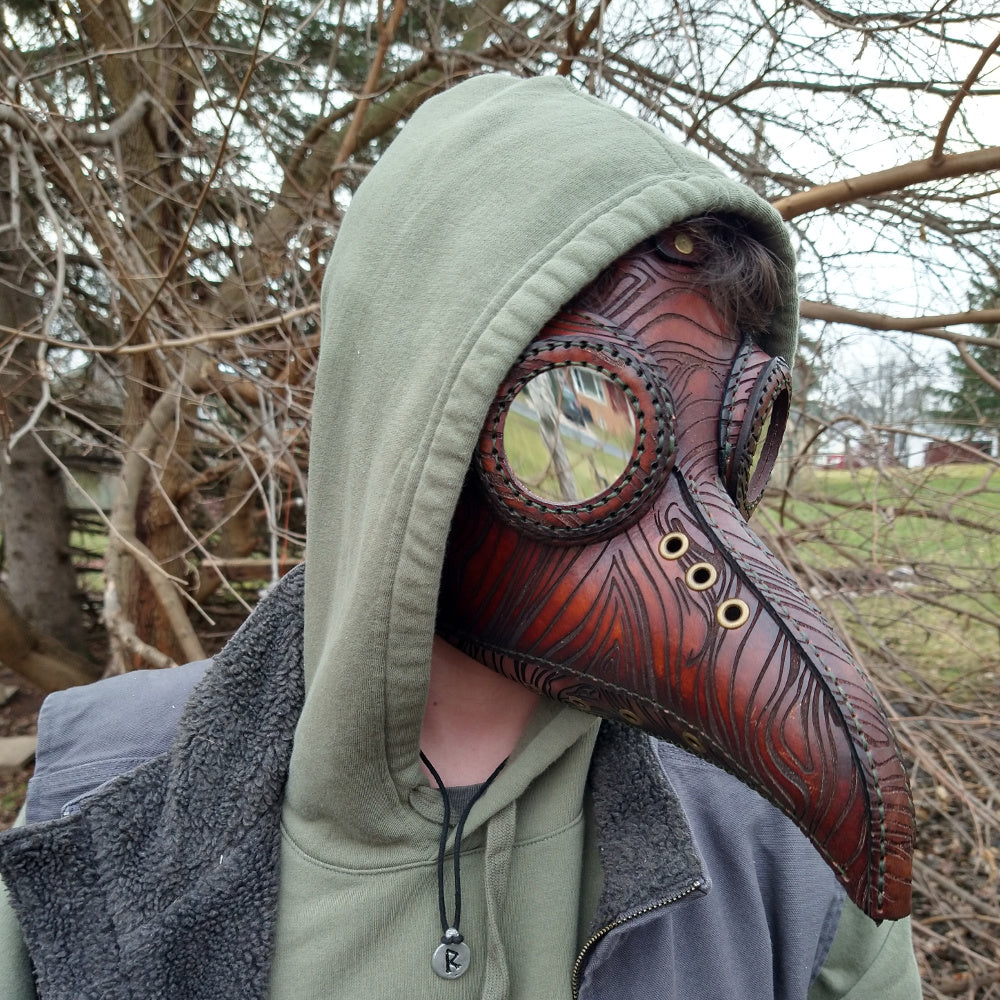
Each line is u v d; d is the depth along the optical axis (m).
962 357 2.32
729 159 2.42
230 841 0.60
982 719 2.13
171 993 0.56
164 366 2.42
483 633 0.57
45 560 4.14
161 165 2.69
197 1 2.22
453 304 0.53
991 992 2.03
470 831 0.60
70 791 0.66
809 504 2.56
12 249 2.36
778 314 0.61
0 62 2.59
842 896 0.76
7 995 0.59
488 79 0.67
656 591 0.50
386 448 0.54
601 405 0.51
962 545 2.55
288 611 0.68
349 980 0.57
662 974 0.63
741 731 0.47
